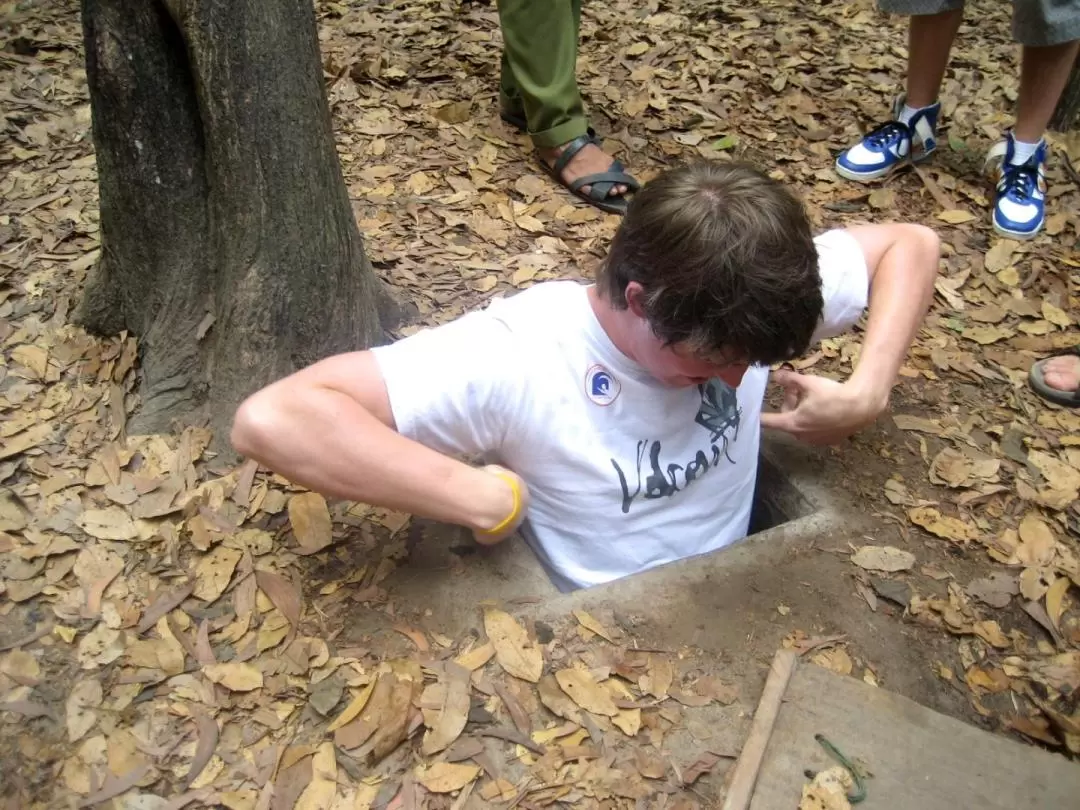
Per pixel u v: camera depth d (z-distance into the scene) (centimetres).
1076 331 259
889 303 184
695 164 140
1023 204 299
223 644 152
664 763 138
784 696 147
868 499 193
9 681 143
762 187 131
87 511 173
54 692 142
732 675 152
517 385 149
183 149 188
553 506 168
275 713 142
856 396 177
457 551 168
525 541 175
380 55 368
